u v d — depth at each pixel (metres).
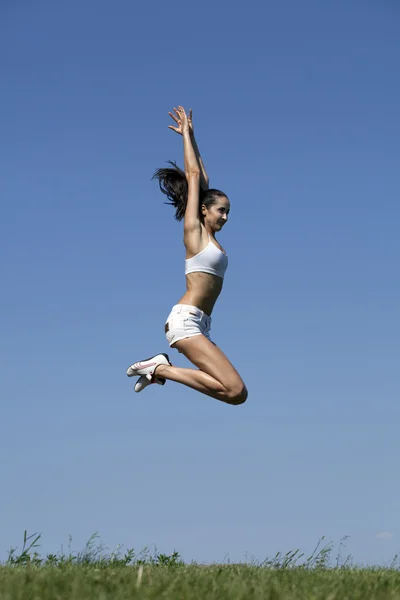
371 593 5.10
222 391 7.68
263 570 6.54
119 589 4.87
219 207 8.02
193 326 7.73
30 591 4.75
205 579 5.50
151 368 8.14
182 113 8.50
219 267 7.84
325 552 7.41
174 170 8.41
